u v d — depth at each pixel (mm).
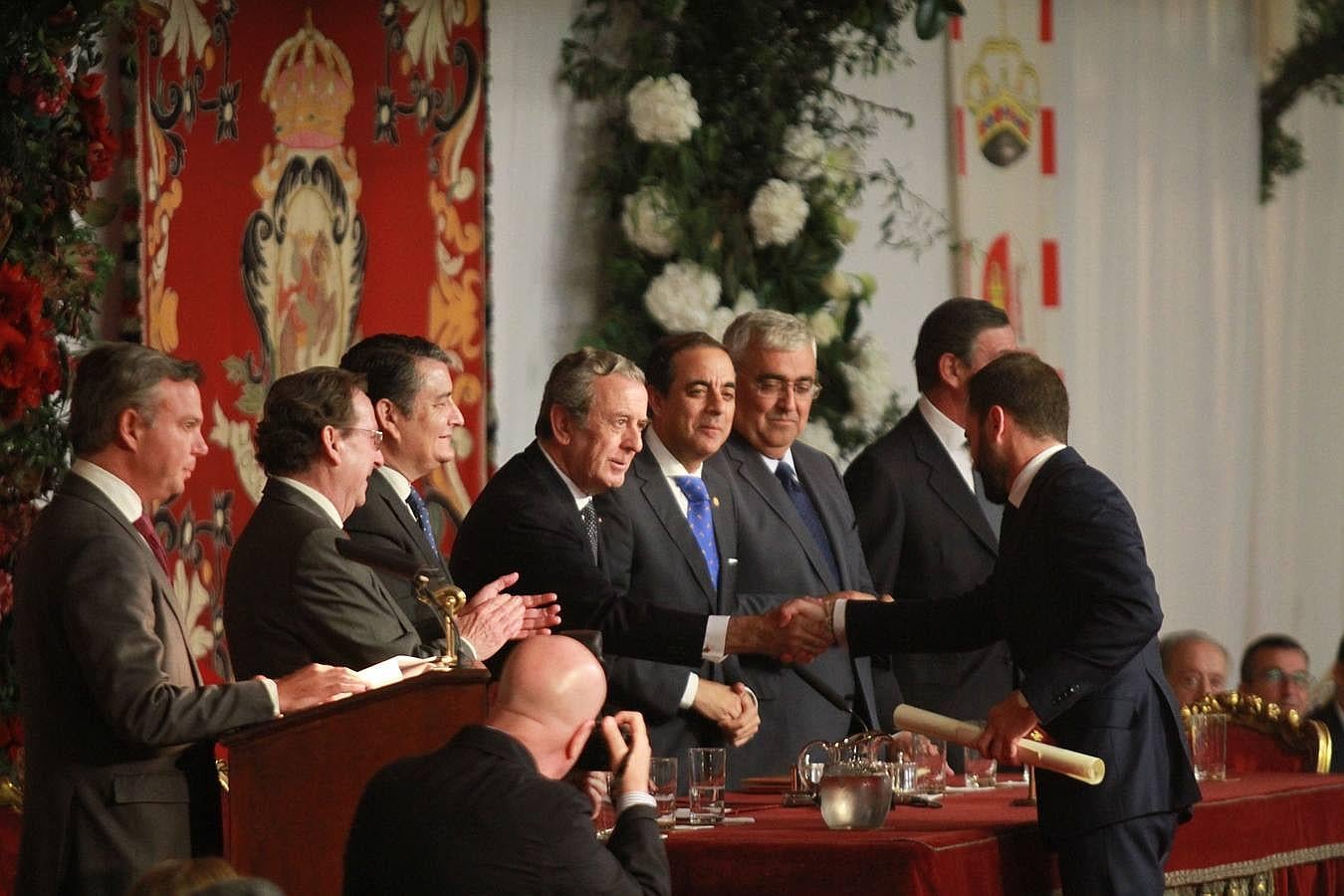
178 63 21609
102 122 16688
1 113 16203
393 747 11742
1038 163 29125
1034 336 29078
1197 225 30969
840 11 24609
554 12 24953
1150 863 13539
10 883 16188
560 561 16062
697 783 13719
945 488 19375
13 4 16141
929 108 28422
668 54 24688
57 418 16266
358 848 10516
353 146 23094
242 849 11852
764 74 24500
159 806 12352
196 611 21438
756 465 17953
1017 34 29078
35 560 12375
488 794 10430
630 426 16438
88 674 12008
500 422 24438
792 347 18047
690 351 17203
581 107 25125
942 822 13578
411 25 23453
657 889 11164
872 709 17922
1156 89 30594
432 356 16656
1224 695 18391
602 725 11648
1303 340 31969
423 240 23438
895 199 27844
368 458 14281
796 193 24172
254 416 22109
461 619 14469
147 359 12633
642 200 24000
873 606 15742
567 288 25000
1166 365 30672
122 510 12523
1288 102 31516
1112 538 13406
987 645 15523
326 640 13664
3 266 16125
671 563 16781
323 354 22766
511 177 24641
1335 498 32344
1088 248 29906
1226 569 31328
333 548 13797
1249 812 15375
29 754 12422
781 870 12578
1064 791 13453
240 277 22078
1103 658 13219
